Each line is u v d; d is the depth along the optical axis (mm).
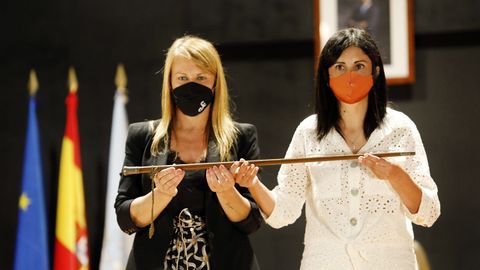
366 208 5926
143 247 6230
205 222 6230
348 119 6234
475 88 9727
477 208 9656
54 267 10320
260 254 10141
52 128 10836
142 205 6129
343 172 6020
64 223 10133
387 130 6137
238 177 5844
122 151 10133
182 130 6582
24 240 10242
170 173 5797
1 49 10961
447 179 9727
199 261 6129
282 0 10297
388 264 5824
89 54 10805
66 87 10867
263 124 10242
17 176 10914
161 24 10656
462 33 9781
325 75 6203
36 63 10914
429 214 5797
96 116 10727
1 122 10922
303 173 6230
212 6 10500
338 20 9945
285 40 10258
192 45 6488
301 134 6332
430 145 9773
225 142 6418
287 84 10227
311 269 5961
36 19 10953
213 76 6488
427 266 9273
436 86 9797
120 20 10758
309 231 6098
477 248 9625
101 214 10586
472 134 9703
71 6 10891
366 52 6078
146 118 10602
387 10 9805
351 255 5840
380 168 5641
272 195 6195
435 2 9836
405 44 9758
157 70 10625
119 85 10414
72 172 10250
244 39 10367
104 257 9938
